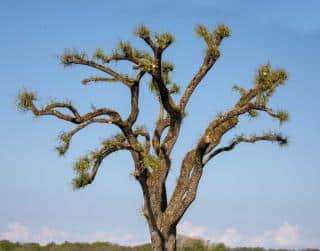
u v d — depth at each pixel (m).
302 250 41.91
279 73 25.94
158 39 24.62
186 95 26.59
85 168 24.02
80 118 24.73
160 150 26.41
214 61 26.45
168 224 25.66
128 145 25.19
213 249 41.56
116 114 25.38
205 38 26.41
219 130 26.42
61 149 24.38
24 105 24.02
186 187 25.86
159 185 25.89
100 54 25.94
